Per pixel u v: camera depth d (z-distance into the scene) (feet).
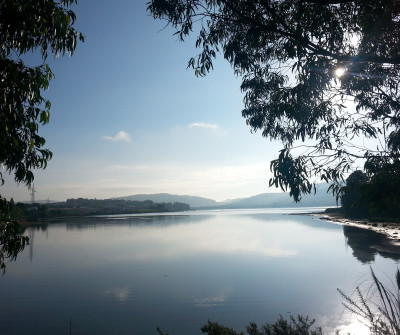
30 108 15.46
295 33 16.71
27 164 15.83
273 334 20.81
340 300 48.06
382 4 15.79
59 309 50.26
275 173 15.28
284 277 67.36
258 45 20.18
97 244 149.07
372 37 17.81
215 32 20.49
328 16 16.97
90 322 44.04
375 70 18.29
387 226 174.09
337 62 17.44
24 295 59.11
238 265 83.15
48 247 140.77
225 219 388.57
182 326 41.39
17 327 42.57
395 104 18.35
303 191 15.34
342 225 213.05
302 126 18.25
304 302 49.03
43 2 15.25
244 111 24.57
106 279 71.46
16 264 95.04
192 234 187.42
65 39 16.92
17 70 13.85
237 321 42.34
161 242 149.59
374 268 69.51
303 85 17.44
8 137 14.19
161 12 19.19
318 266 77.92
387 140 17.37
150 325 42.22
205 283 64.44
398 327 12.43
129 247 133.39
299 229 199.21
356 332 33.86
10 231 15.46
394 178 14.70
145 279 70.18
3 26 13.61
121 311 48.62
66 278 73.67
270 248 114.73
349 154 16.05
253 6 17.48
